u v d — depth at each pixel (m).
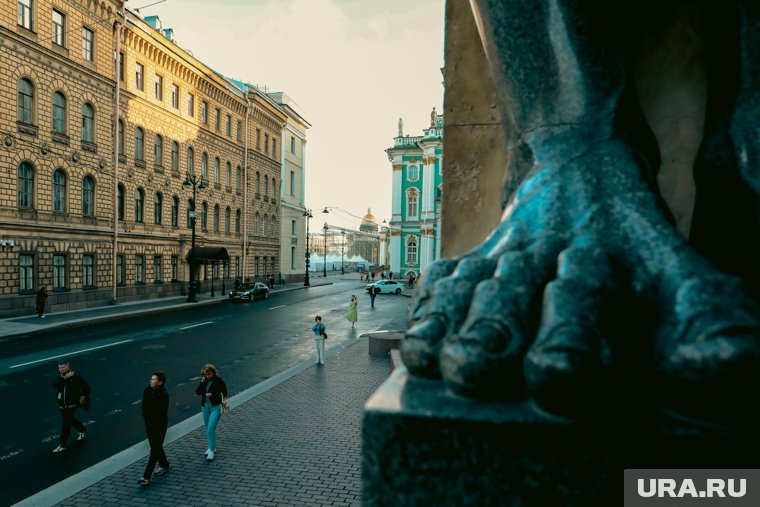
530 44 1.12
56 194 22.47
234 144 39.69
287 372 11.68
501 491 0.73
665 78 1.22
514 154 1.22
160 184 30.19
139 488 5.74
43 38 21.47
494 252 0.95
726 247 0.96
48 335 16.66
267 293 33.62
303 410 8.83
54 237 22.08
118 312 22.36
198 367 12.31
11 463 6.54
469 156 1.86
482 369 0.75
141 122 28.42
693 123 1.20
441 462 0.75
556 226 0.92
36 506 5.29
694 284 0.72
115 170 25.70
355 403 9.26
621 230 0.88
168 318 21.78
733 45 1.00
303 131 54.84
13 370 11.55
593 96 1.08
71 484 5.79
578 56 1.07
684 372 0.65
